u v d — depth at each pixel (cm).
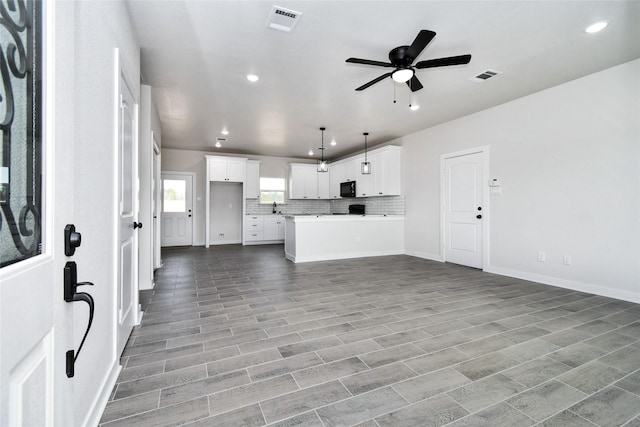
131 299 226
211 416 136
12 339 58
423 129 546
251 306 284
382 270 448
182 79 332
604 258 314
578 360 186
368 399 148
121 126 177
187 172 740
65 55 87
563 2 209
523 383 162
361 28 239
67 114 88
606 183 311
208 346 203
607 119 309
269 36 250
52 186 77
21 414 62
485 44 262
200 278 396
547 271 364
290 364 180
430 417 136
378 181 630
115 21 168
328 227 544
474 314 263
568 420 135
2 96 63
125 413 137
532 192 378
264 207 823
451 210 497
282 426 130
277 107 426
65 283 83
